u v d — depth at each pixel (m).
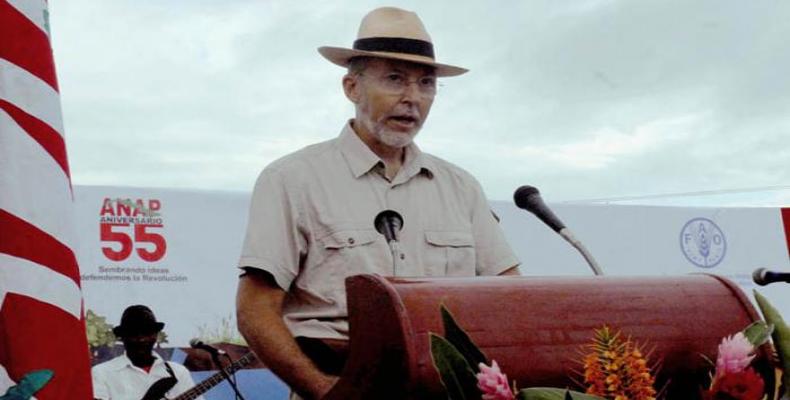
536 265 10.96
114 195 9.38
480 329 3.37
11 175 4.04
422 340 3.28
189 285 9.55
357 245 5.50
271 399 9.43
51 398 3.95
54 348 3.99
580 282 3.66
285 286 5.46
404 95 5.66
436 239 5.72
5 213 4.01
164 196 9.57
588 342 3.47
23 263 3.99
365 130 5.72
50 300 4.01
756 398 3.38
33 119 4.10
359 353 3.41
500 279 3.58
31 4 4.18
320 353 5.06
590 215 11.34
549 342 3.42
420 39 5.71
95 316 9.13
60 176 4.13
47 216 4.06
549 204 11.20
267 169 5.64
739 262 12.11
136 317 9.20
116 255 9.32
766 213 12.30
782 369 3.51
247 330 5.31
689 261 11.81
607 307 3.58
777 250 12.30
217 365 9.42
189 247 9.59
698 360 3.63
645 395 3.32
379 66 5.68
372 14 5.79
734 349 3.45
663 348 3.58
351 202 5.60
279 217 5.50
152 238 9.47
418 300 3.36
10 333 3.96
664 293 3.72
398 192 5.72
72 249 4.11
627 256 11.48
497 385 3.15
